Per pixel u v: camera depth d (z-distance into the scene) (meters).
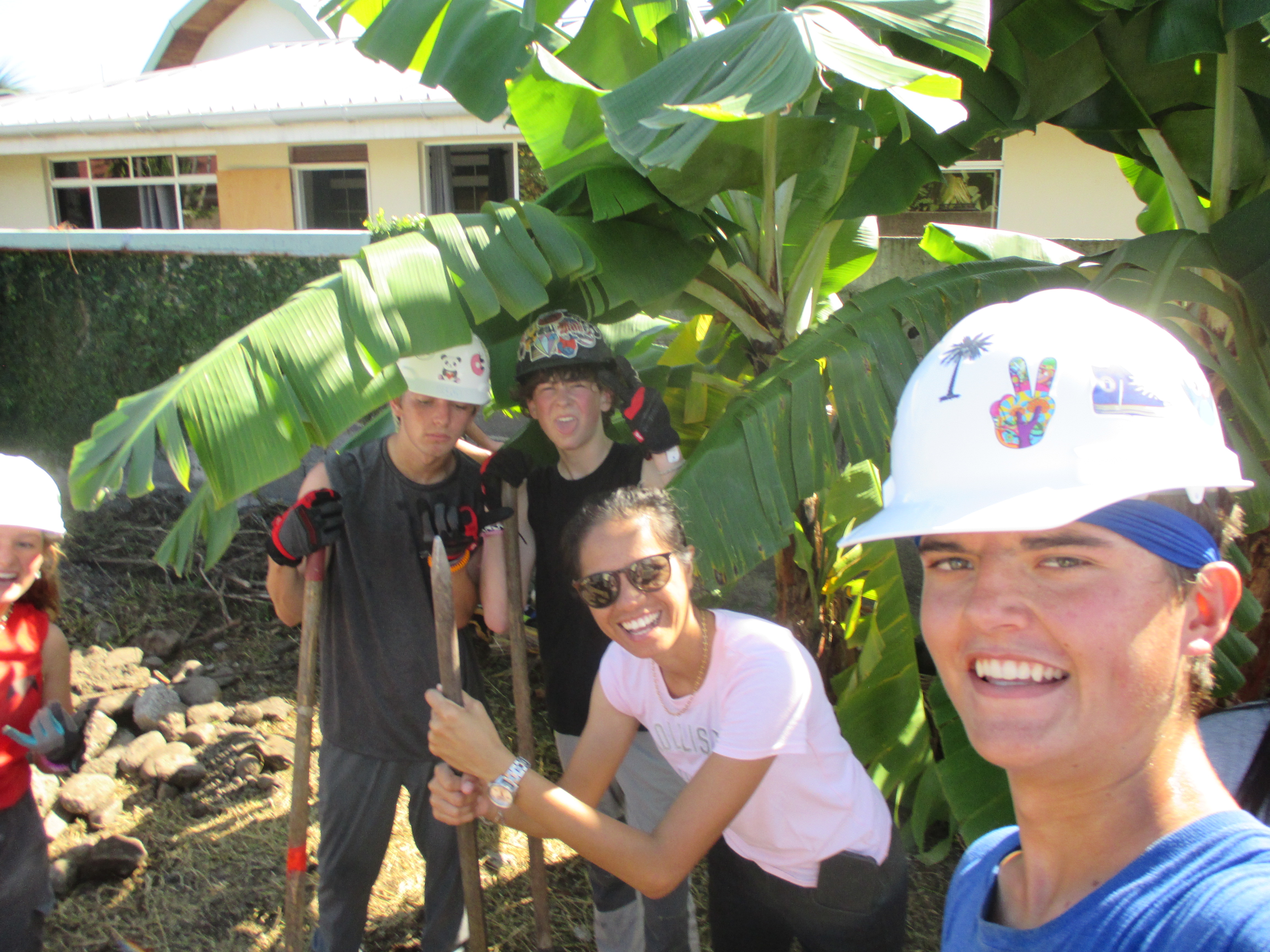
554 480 2.40
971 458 0.85
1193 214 2.83
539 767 3.65
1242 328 2.33
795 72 1.71
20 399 6.84
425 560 2.27
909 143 2.61
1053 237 7.03
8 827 2.09
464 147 9.69
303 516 2.16
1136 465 0.79
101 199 12.12
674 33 2.63
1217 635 0.81
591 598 1.65
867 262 3.38
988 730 0.83
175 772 3.46
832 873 1.77
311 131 9.08
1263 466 2.30
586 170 2.56
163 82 11.44
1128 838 0.81
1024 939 0.85
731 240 2.90
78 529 5.73
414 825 2.42
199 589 5.03
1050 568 0.81
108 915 2.86
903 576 4.09
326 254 5.35
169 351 6.07
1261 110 2.62
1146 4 2.40
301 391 1.98
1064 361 0.83
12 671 2.10
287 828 3.28
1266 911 0.69
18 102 11.92
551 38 2.89
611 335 3.62
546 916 2.48
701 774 1.64
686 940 2.31
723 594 2.32
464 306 2.19
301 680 2.30
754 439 2.25
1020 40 2.50
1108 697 0.80
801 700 1.66
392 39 2.97
